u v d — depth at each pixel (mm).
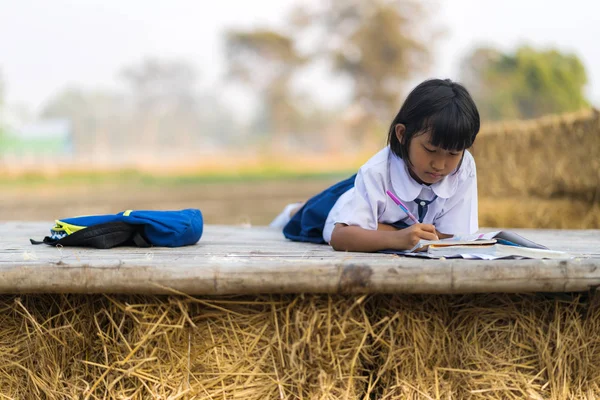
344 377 1583
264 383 1594
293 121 33562
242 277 1517
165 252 1890
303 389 1581
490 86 25031
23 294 1664
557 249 2020
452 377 1637
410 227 1838
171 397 1572
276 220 3195
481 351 1656
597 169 4305
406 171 2006
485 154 5418
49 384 1645
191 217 2158
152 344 1599
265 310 1604
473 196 2139
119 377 1585
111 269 1531
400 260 1587
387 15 32031
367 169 2021
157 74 36438
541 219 4707
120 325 1611
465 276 1524
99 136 33094
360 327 1594
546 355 1644
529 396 1619
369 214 1986
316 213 2350
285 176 24859
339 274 1508
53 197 14570
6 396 1652
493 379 1635
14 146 25453
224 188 18562
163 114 36594
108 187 19016
